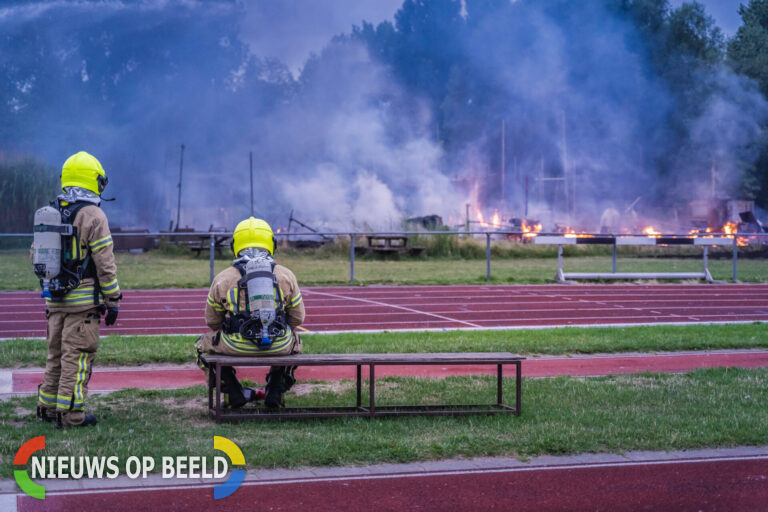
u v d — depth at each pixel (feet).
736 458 18.34
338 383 26.94
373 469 17.15
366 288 65.31
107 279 19.77
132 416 21.44
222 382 21.94
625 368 31.12
